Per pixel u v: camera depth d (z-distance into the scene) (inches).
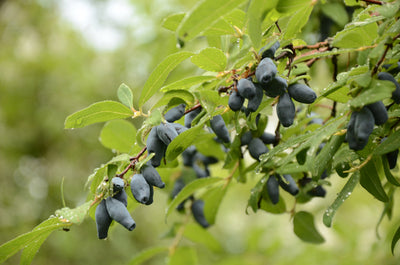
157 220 70.0
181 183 27.1
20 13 71.2
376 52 19.4
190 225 30.1
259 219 62.8
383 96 18.9
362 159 21.7
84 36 69.0
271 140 23.7
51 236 59.8
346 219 50.6
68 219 20.6
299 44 22.5
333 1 28.3
